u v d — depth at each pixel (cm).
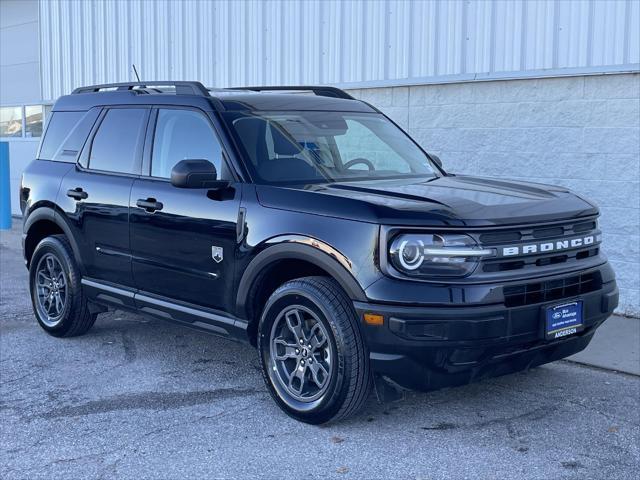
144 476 423
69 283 655
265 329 500
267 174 523
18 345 664
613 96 731
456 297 432
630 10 713
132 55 1248
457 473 424
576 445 461
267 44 1043
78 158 659
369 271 442
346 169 560
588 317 484
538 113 782
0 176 1360
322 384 478
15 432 483
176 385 564
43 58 1427
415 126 884
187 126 570
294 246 473
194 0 1137
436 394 543
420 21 867
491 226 443
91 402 532
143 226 575
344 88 945
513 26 791
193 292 548
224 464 436
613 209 742
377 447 457
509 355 454
